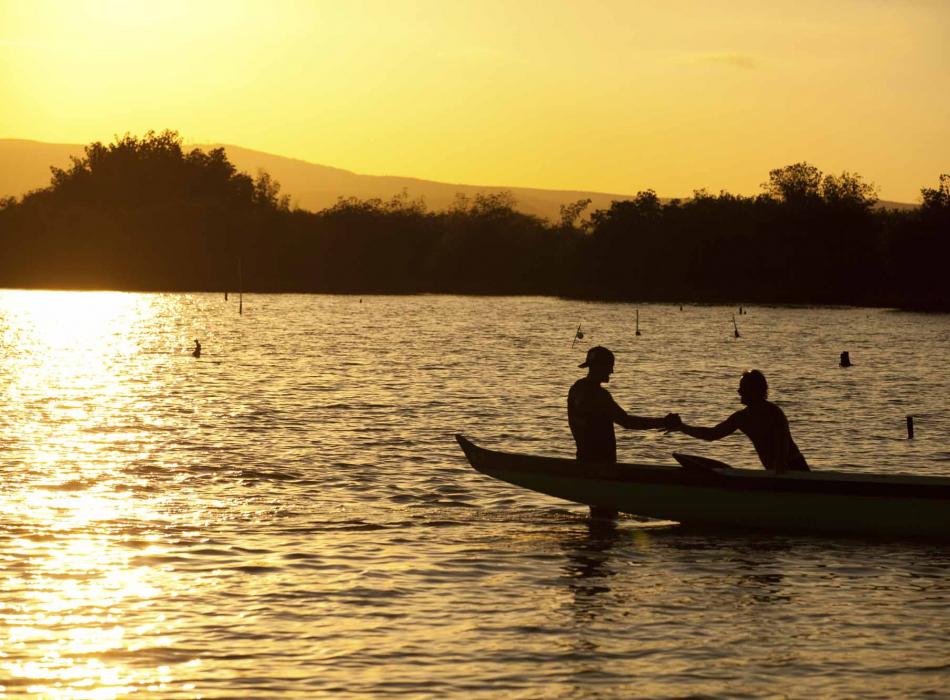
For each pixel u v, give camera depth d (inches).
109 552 495.2
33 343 2154.3
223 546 509.0
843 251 5260.8
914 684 346.6
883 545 516.7
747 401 550.6
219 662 363.9
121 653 370.6
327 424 947.3
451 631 394.6
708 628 398.6
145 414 1013.2
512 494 636.1
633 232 5772.6
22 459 745.0
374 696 336.5
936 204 4936.0
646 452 796.6
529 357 1856.5
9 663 361.1
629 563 485.7
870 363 1792.6
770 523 538.6
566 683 347.3
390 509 594.6
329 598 431.5
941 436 900.0
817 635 390.9
